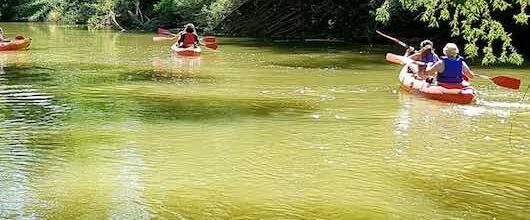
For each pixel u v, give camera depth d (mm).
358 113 9656
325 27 25781
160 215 5289
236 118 9203
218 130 8406
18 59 17234
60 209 5398
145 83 12602
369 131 8445
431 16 8750
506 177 6445
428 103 10508
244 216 5289
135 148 7453
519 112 9789
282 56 18578
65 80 12961
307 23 26094
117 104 10266
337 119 9203
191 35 18906
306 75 14109
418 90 11125
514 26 18828
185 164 6828
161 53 19266
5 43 19906
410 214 5375
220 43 23297
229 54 19094
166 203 5594
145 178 6312
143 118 9148
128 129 8422
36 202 5566
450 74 10719
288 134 8234
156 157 7082
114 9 33906
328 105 10289
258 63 16594
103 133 8195
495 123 8984
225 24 28125
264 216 5297
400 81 12188
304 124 8836
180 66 15750
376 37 24016
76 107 9961
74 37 26609
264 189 6016
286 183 6199
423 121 9094
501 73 14797
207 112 9633
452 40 22422
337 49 21188
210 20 28438
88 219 5172
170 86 12242
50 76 13602
